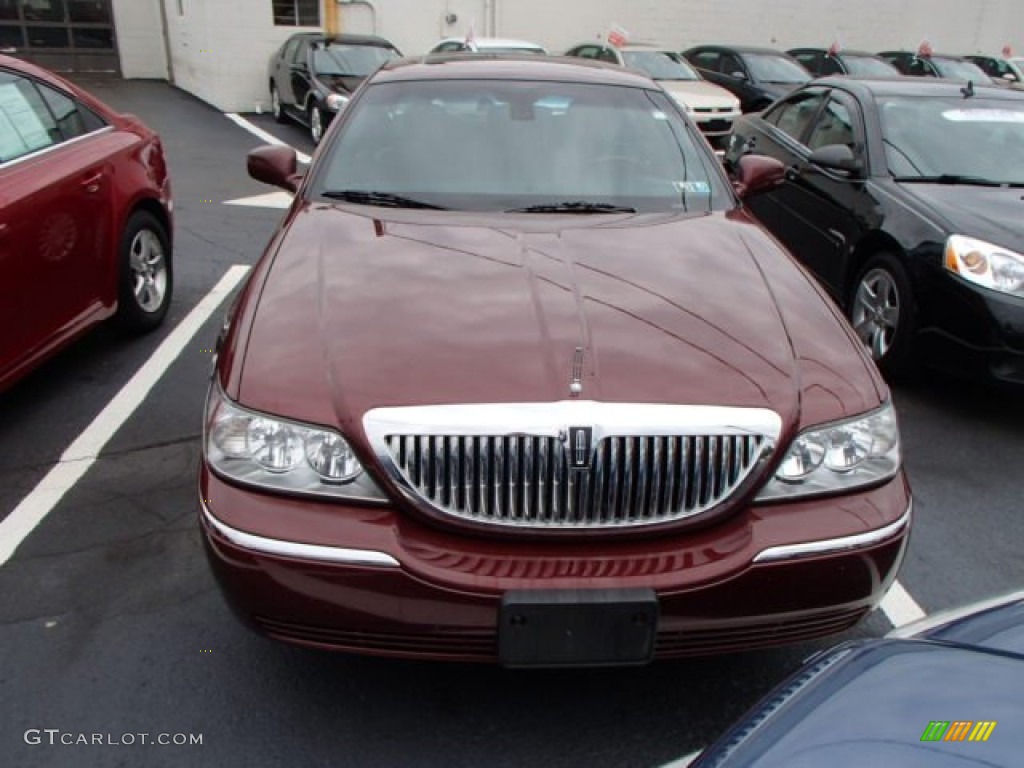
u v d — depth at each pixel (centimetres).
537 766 231
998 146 535
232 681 255
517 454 209
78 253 421
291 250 289
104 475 364
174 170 1005
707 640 216
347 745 235
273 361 228
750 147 702
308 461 213
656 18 1839
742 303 264
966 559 330
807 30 1992
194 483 360
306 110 1210
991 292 416
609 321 246
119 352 489
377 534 208
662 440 212
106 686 252
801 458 221
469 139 358
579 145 360
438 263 278
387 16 1579
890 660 176
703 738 241
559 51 1772
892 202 486
